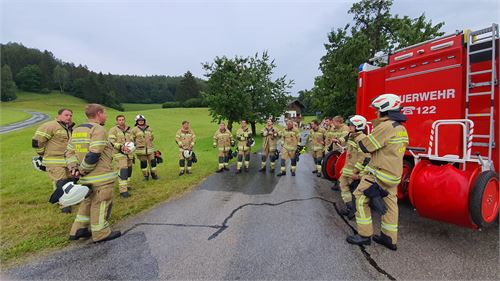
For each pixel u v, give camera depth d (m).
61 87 106.88
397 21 15.11
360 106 5.93
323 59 17.78
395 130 3.25
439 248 3.41
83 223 3.78
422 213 3.67
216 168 9.29
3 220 4.47
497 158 3.69
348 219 4.51
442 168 3.53
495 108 3.67
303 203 5.40
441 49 4.26
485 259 3.13
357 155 4.61
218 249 3.49
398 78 4.93
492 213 3.48
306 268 3.03
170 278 2.89
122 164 5.90
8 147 14.74
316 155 8.32
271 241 3.70
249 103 20.94
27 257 3.33
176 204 5.37
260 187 6.72
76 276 2.94
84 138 3.63
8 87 87.12
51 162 5.02
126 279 2.88
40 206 5.21
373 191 3.29
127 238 3.83
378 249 3.42
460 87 3.98
